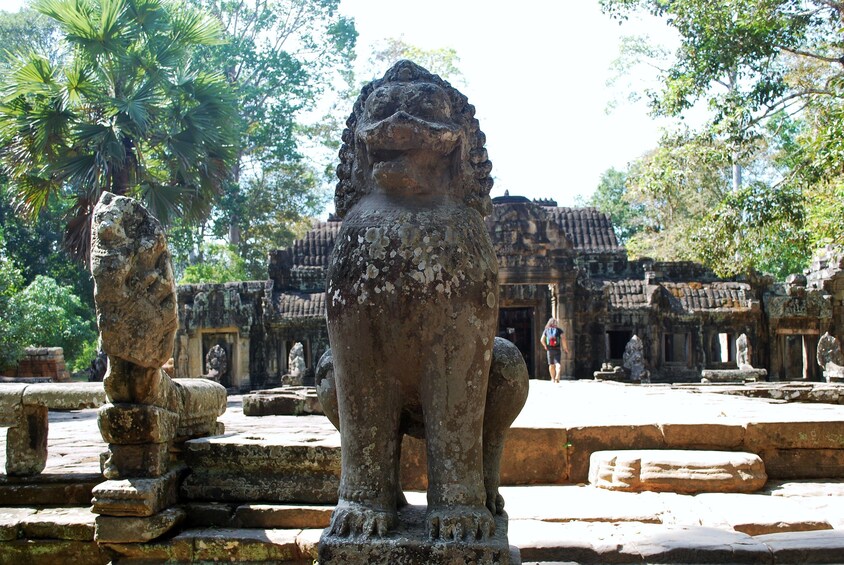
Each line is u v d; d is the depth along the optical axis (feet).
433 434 9.58
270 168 119.55
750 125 58.18
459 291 9.59
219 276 104.27
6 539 13.64
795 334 82.74
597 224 94.53
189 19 60.59
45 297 80.64
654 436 18.38
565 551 12.48
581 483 18.01
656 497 16.06
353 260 9.78
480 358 9.71
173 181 61.93
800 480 18.16
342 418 9.86
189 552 13.06
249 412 32.50
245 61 114.52
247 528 13.75
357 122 10.80
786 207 56.59
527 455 18.12
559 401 31.07
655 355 83.10
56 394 14.82
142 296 13.01
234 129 63.46
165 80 59.47
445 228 9.81
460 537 9.07
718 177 106.42
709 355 83.61
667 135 63.31
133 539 12.83
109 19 55.62
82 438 23.90
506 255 78.13
